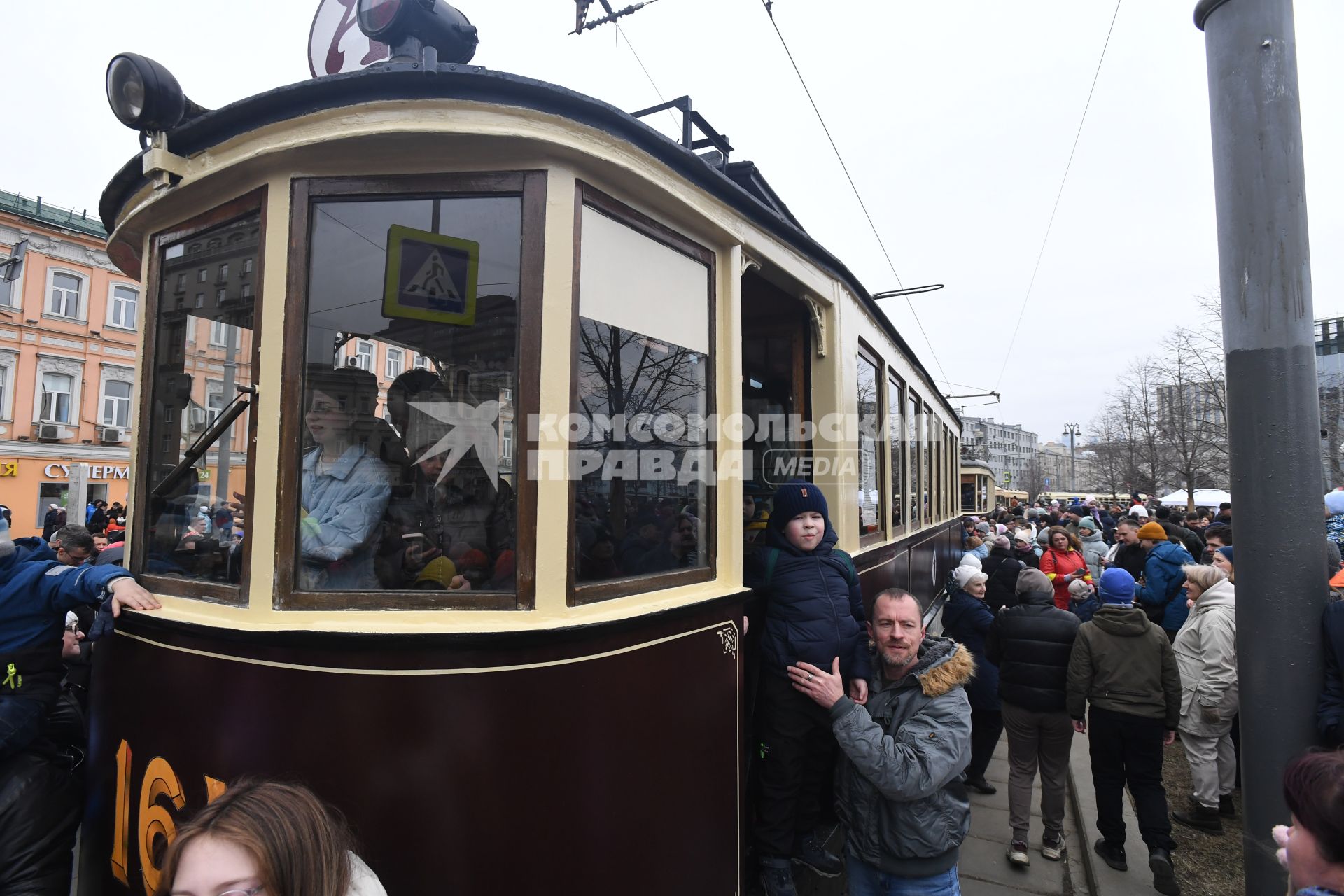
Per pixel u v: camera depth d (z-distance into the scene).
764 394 3.79
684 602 2.11
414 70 1.78
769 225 2.75
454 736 1.66
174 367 2.17
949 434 9.16
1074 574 6.27
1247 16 1.90
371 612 1.77
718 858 2.18
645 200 2.13
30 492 19.28
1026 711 3.57
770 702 2.54
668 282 2.25
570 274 1.87
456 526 1.86
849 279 3.64
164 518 2.15
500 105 1.82
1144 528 6.34
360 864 1.24
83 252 20.23
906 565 5.23
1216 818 3.83
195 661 1.82
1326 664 1.85
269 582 1.78
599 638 1.83
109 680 2.09
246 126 1.93
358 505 1.87
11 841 2.02
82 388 20.23
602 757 1.82
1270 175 1.86
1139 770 3.34
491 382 1.87
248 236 1.97
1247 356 1.89
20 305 19.09
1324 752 1.33
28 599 2.18
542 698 1.73
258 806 1.10
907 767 1.94
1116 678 3.36
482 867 1.65
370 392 1.89
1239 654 1.92
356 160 1.86
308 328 1.86
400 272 1.89
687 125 2.78
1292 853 1.29
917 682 2.14
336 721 1.66
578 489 1.89
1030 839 3.87
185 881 1.04
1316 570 1.84
